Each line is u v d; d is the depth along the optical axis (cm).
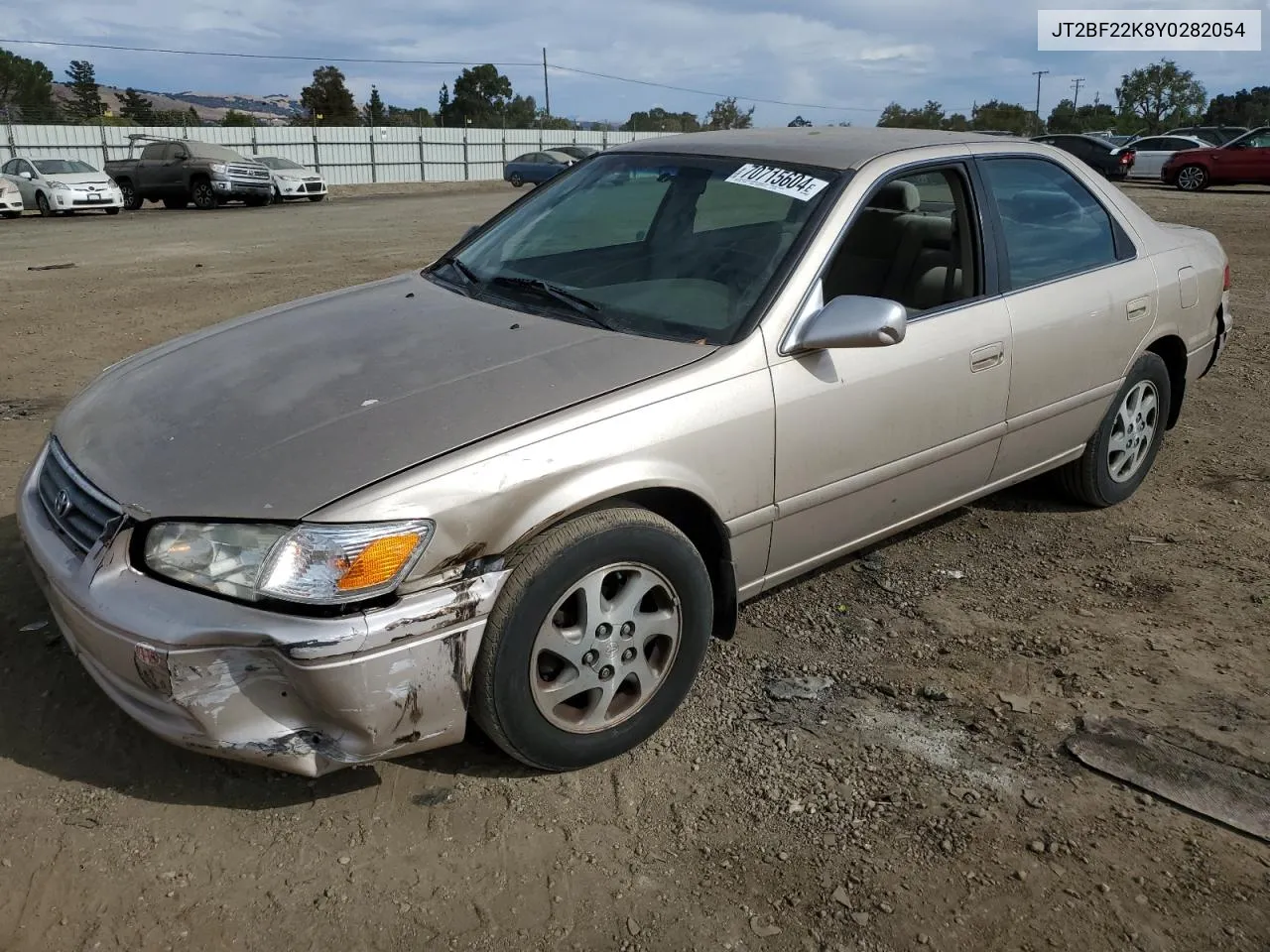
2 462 489
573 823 258
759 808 265
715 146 370
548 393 262
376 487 230
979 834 256
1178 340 456
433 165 4394
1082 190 415
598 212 366
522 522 244
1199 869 247
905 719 304
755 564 308
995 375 358
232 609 225
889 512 346
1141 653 342
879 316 286
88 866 239
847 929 228
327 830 253
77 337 784
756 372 289
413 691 235
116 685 245
